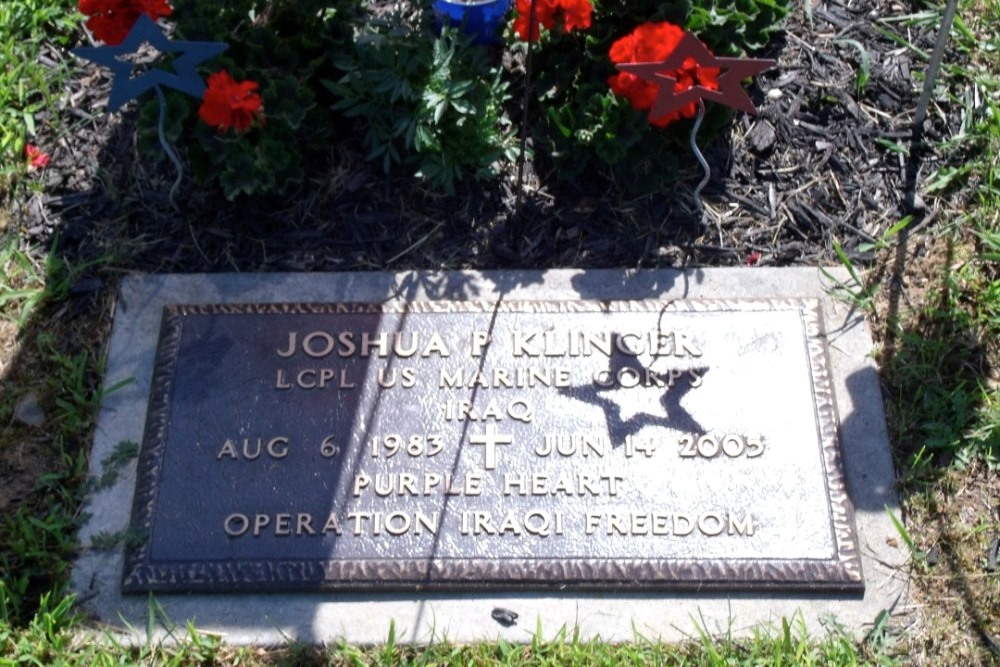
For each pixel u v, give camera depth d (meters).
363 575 1.13
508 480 1.17
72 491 1.18
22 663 1.11
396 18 1.32
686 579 1.13
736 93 1.20
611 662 1.09
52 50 1.45
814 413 1.20
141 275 1.29
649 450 1.18
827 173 1.37
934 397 1.23
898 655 1.11
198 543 1.15
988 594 1.14
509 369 1.22
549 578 1.13
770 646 1.10
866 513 1.17
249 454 1.18
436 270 1.29
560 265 1.29
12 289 1.29
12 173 1.36
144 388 1.23
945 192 1.36
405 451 1.18
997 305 1.28
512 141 1.34
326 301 1.27
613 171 1.34
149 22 1.20
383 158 1.35
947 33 1.32
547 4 1.26
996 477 1.19
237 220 1.32
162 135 1.25
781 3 1.40
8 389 1.24
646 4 1.33
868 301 1.28
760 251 1.31
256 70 1.29
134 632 1.12
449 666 1.10
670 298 1.26
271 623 1.12
